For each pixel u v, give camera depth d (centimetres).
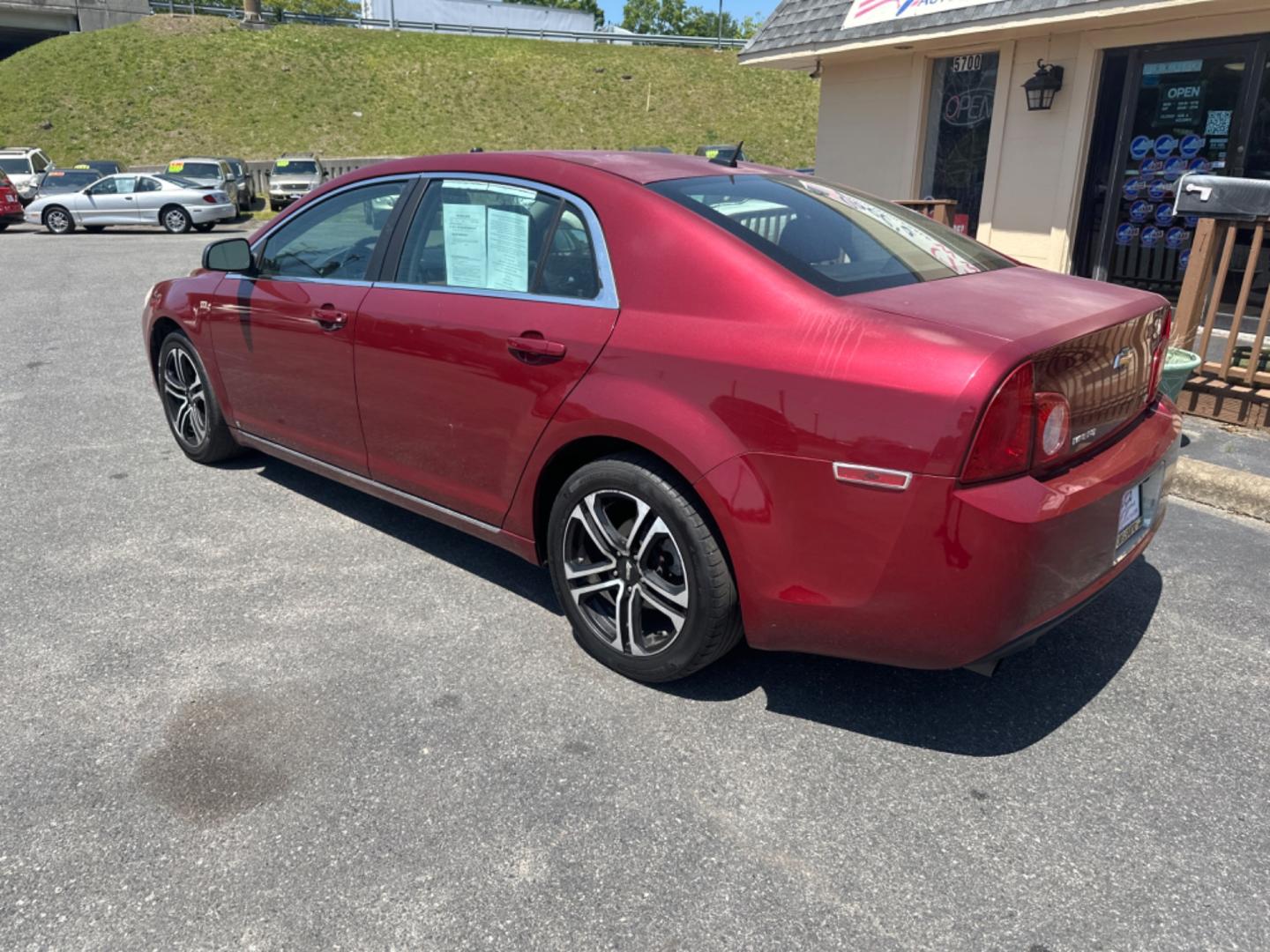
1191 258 543
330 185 389
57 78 4150
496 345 304
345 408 371
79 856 221
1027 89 876
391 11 5491
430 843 226
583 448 293
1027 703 288
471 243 326
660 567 285
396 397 345
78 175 2338
